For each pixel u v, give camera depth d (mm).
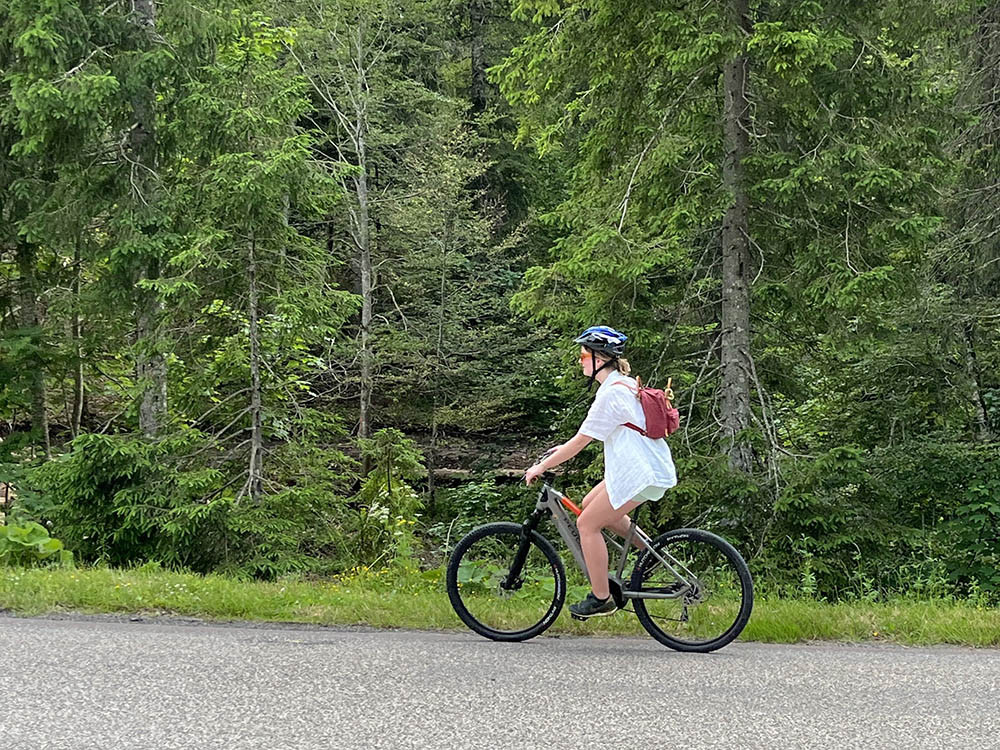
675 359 11727
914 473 12289
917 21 10594
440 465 22141
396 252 22125
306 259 12820
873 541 10211
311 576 11648
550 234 24391
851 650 5609
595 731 3791
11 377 15016
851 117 10281
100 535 11570
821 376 13305
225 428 12305
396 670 4719
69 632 5492
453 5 25422
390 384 21578
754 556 10086
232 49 14633
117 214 13242
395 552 11609
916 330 13133
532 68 11188
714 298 11938
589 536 5578
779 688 4508
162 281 11750
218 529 11625
